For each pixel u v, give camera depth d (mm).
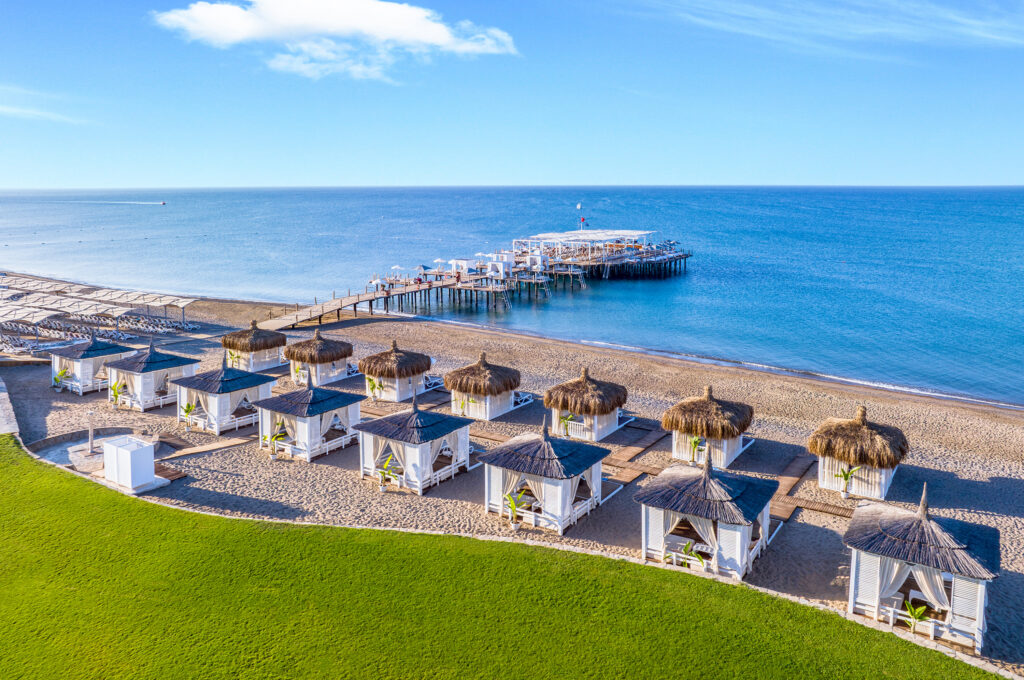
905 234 141750
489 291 70562
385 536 18938
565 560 17641
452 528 20484
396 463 24578
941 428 30750
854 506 22328
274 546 18391
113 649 14750
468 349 45375
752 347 50781
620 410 32844
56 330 49906
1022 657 14852
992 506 22719
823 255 106625
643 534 18656
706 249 115312
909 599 16062
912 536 15664
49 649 14789
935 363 46000
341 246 126812
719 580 16719
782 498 22891
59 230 173750
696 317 62156
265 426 26578
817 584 17625
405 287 69188
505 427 29828
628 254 91312
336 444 26656
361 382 37094
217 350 44344
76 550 18328
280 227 177375
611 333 56094
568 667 13953
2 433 26266
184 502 21688
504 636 14859
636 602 15836
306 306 64312
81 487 21859
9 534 19109
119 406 31469
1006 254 106688
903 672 13539
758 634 14695
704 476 18688
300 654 14453
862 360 46812
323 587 16625
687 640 14562
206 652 14562
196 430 28562
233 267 99562
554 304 70250
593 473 21641
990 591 17500
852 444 22781
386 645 14664
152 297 54438
